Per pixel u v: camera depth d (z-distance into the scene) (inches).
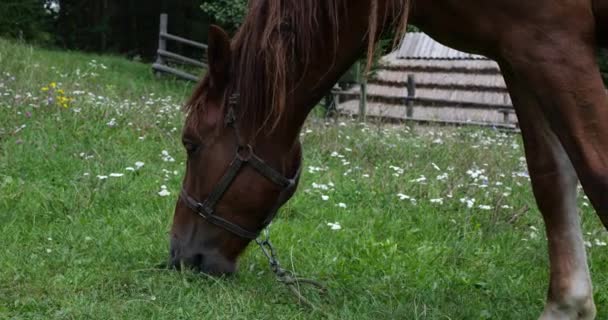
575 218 114.5
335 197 204.4
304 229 168.6
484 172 240.5
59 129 251.6
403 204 201.2
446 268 152.9
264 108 110.7
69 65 495.8
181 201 121.3
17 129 233.9
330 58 109.1
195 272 121.8
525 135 114.9
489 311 124.9
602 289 143.7
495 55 103.3
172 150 244.5
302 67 109.4
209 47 110.5
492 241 174.7
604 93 91.9
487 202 203.5
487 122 474.9
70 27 912.9
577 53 91.6
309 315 115.0
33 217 160.7
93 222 161.3
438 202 197.9
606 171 89.7
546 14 91.9
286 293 125.3
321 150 267.9
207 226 118.3
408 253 159.2
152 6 877.2
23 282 120.5
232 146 113.6
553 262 114.8
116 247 144.1
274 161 113.6
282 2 107.0
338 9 106.0
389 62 571.2
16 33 708.0
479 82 542.0
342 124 320.5
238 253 121.4
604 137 91.0
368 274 143.7
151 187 194.2
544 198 114.4
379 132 313.3
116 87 406.0
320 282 133.9
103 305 111.6
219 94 114.4
